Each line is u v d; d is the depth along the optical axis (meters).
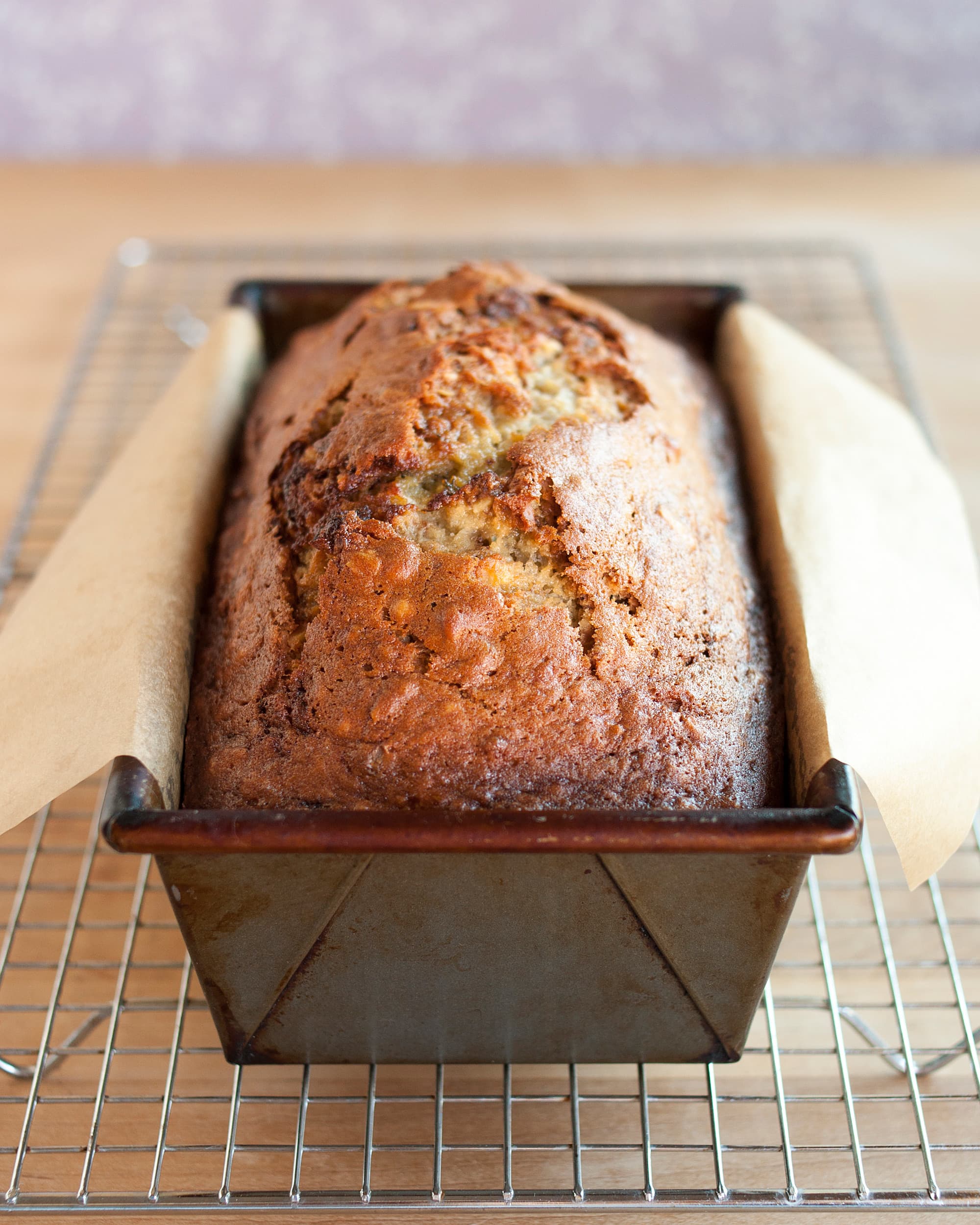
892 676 0.30
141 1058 0.31
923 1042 0.32
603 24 0.59
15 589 0.40
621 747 0.29
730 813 0.26
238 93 0.61
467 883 0.27
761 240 0.55
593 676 0.29
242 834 0.26
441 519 0.30
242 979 0.29
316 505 0.31
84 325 0.51
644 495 0.31
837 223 0.57
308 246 0.54
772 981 0.33
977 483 0.44
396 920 0.27
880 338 0.49
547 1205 0.28
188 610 0.32
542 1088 0.31
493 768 0.28
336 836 0.26
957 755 0.30
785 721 0.31
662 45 0.60
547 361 0.33
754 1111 0.31
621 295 0.39
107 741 0.28
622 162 0.62
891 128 0.63
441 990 0.29
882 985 0.33
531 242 0.55
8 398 0.47
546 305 0.35
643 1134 0.29
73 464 0.45
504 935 0.28
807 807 0.28
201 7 0.58
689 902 0.27
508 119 0.63
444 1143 0.30
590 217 0.57
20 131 0.63
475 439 0.31
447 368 0.32
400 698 0.28
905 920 0.34
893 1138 0.30
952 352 0.49
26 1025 0.32
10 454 0.45
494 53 0.60
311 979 0.29
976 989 0.33
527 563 0.29
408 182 0.60
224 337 0.38
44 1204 0.28
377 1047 0.30
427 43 0.60
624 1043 0.30
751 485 0.35
